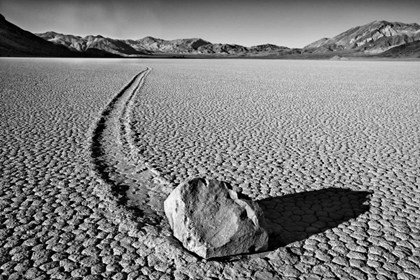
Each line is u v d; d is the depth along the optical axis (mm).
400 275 3646
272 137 8883
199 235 3857
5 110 11523
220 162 7008
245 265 3758
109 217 4746
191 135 8977
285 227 4590
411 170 6652
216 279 3539
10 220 4641
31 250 4012
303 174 6445
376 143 8422
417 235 4395
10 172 6289
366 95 16609
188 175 6281
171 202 4305
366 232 4469
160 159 7125
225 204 4078
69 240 4215
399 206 5180
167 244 4023
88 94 15531
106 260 3844
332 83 22453
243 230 3873
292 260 3871
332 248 4113
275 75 29750
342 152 7723
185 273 3619
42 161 6879
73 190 5578
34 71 28859
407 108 13055
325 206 5195
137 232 4359
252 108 12781
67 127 9516
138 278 3553
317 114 11812
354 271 3701
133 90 17219
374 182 6086
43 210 4922
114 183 5902
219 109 12477
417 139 8758
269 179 6199
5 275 3590
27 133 8852
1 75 23766
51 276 3582
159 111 11969
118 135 8859
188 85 19969
